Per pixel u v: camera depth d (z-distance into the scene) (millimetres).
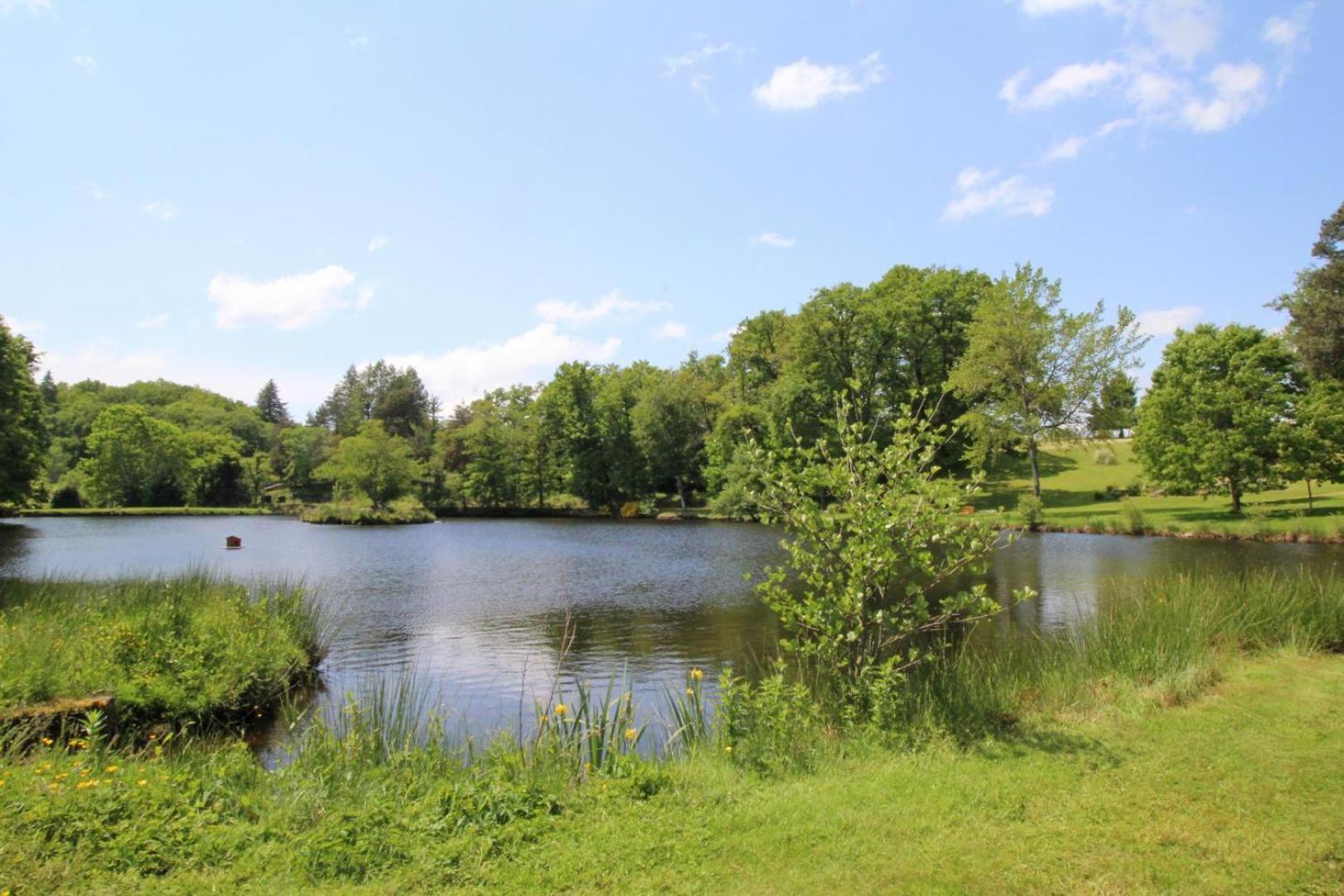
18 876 4328
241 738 10414
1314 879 4309
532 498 80812
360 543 43625
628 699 8055
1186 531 31734
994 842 4867
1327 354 34469
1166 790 5629
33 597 14180
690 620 19062
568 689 12836
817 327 53281
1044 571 23594
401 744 7859
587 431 74562
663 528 52969
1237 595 12258
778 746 6918
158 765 6488
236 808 5520
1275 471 33156
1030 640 13906
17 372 40719
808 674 11992
